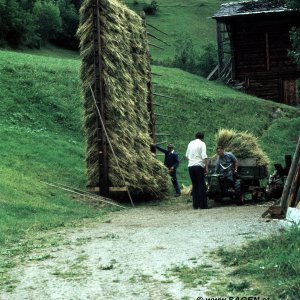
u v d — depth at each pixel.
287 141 30.70
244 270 7.26
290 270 6.92
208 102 35.28
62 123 27.17
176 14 84.94
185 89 36.44
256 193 16.45
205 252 8.45
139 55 19.75
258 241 8.55
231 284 6.70
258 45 44.31
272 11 42.78
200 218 12.21
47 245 9.82
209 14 86.44
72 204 15.54
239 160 16.80
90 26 17.77
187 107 33.72
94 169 17.61
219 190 15.80
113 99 17.52
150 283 7.04
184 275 7.29
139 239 9.83
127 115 18.11
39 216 13.12
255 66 44.44
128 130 17.89
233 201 16.75
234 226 10.46
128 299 6.46
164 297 6.45
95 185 17.69
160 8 87.38
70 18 68.19
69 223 12.58
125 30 18.61
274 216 11.01
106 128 17.55
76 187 17.94
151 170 18.86
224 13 44.78
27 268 8.17
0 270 8.09
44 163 19.91
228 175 15.81
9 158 19.20
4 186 15.22
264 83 44.22
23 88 29.44
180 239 9.53
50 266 8.22
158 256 8.39
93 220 13.20
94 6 17.62
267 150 28.53
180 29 78.69
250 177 16.48
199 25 81.56
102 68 17.59
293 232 8.30
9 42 59.81
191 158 15.55
